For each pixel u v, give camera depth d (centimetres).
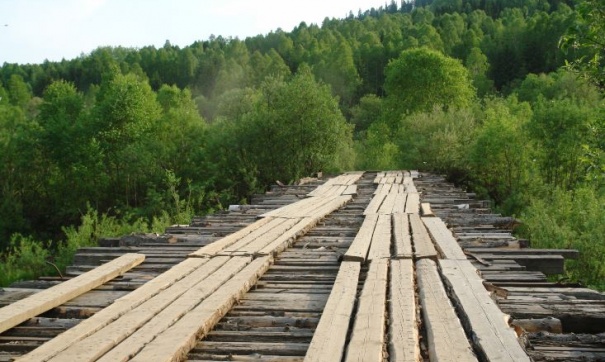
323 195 1441
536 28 7831
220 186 2739
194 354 361
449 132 2697
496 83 7600
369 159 3275
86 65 10412
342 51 8188
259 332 410
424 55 4734
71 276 636
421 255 611
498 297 498
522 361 311
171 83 10681
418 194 1414
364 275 572
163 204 2411
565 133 2178
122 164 2911
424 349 359
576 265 1318
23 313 432
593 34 698
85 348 339
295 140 2702
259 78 8194
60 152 2998
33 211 3048
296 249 738
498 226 1020
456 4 13450
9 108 4012
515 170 2344
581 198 1658
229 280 528
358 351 330
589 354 376
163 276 538
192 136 2925
